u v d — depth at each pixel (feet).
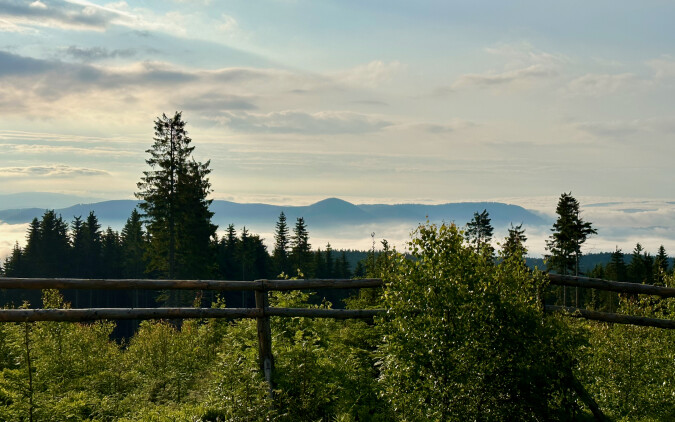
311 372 29.27
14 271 273.95
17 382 27.89
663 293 28.25
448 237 23.31
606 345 29.32
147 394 35.47
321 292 256.52
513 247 25.75
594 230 163.84
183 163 153.28
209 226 159.94
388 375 23.27
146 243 160.97
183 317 28.45
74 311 27.32
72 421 28.30
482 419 20.94
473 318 21.61
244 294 256.11
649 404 27.76
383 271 24.57
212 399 29.40
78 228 285.02
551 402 22.79
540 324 22.49
